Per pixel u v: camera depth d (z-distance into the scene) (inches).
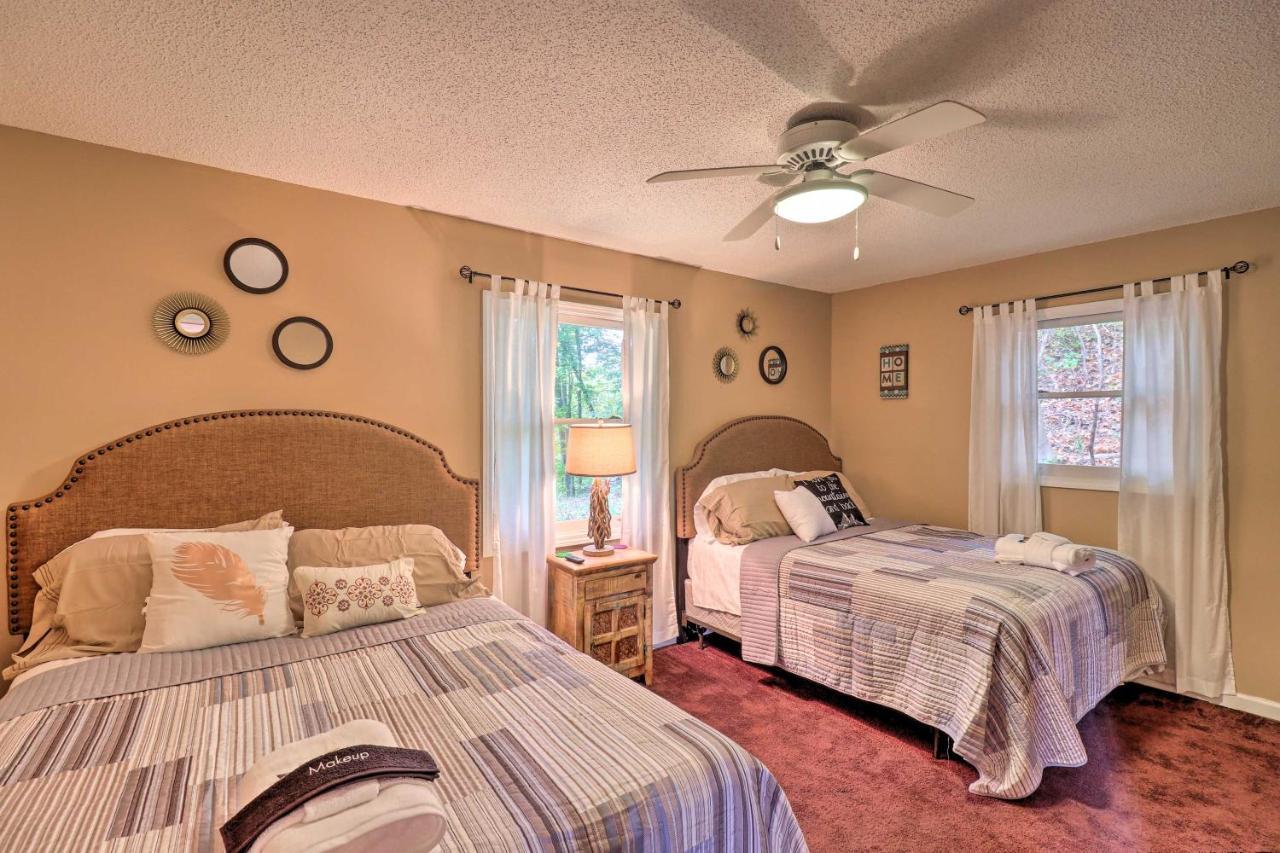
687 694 120.7
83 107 77.7
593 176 99.7
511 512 125.3
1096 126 82.1
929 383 168.2
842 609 109.6
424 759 45.6
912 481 172.4
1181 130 83.3
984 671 88.1
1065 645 92.8
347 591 84.7
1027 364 145.6
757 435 167.9
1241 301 117.5
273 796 39.6
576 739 54.7
